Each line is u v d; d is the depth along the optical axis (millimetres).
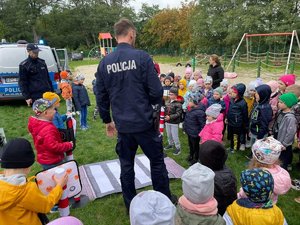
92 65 28578
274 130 4141
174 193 3779
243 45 30156
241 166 4594
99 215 3352
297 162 4656
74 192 3000
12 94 8492
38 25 53125
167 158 4910
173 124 5008
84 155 5156
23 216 2029
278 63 22688
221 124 4145
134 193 3303
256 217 1984
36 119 3160
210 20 31797
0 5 52156
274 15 27172
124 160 3182
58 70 9086
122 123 2889
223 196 2537
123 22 2848
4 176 2066
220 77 6512
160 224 1706
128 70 2758
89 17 56375
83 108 6699
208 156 2615
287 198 3705
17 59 8500
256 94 4500
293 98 3816
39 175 2676
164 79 6594
